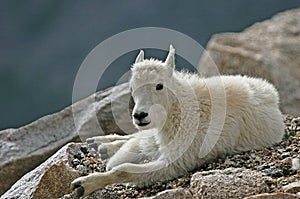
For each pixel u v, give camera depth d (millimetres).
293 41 58094
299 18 65125
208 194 24141
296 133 31797
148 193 26953
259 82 31109
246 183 24531
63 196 26188
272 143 29953
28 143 40531
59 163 27453
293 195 22828
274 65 53312
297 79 52844
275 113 30375
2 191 39281
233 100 29312
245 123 29344
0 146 40250
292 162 26969
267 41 58688
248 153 28938
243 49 56875
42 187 26984
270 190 24641
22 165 39562
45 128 41500
